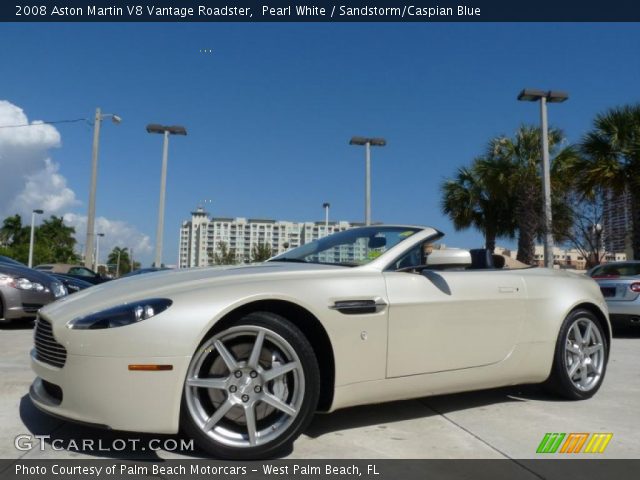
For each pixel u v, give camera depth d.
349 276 3.28
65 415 2.73
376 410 3.81
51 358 2.90
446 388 3.51
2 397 3.92
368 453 2.98
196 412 2.78
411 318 3.34
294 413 2.86
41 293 7.56
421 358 3.37
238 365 2.85
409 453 2.99
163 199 21.70
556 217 18.28
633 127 15.25
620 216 17.67
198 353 2.79
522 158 18.69
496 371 3.71
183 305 2.77
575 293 4.22
